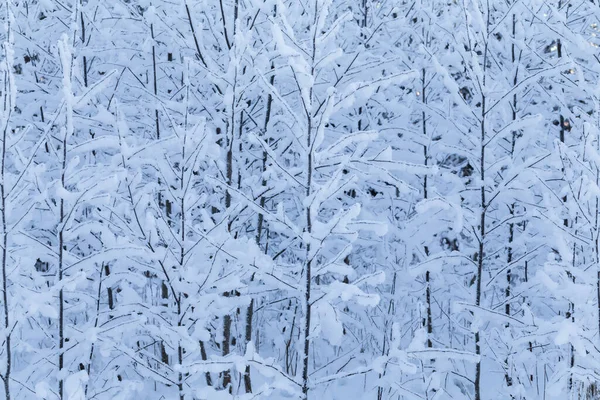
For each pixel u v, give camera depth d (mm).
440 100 7527
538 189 6312
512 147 6414
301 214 6254
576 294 4164
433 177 6961
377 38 6957
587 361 4160
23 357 6066
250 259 4430
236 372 6148
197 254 4828
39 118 6883
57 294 4391
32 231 5750
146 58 6375
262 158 6062
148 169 6090
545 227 5375
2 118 3779
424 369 6016
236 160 5859
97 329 4402
